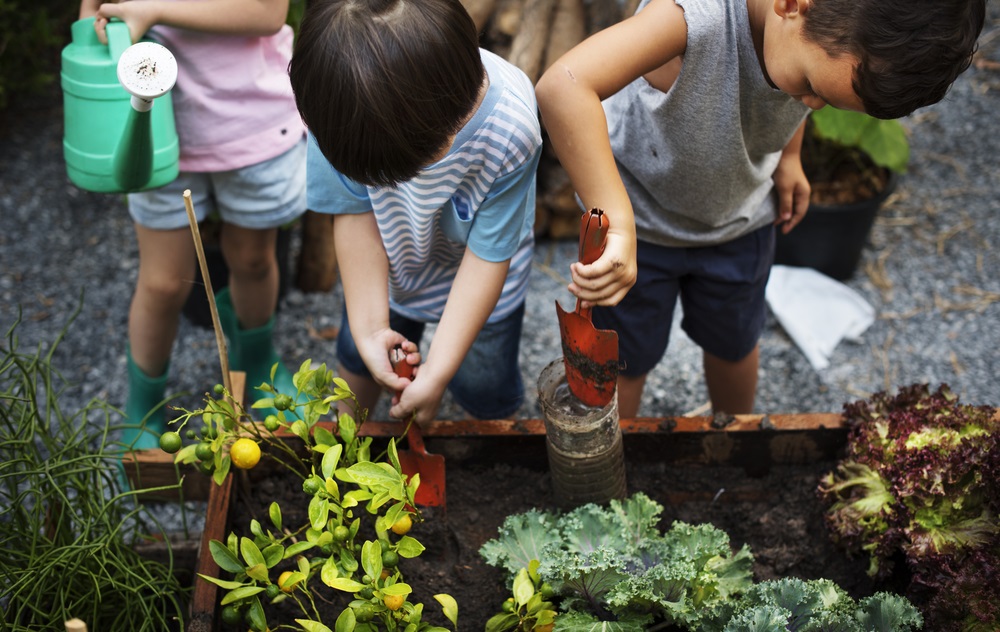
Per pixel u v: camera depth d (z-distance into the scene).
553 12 2.59
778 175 1.81
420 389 1.45
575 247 2.88
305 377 1.42
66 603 1.50
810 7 1.18
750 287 1.85
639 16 1.37
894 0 1.11
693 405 2.42
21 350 2.46
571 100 1.33
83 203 2.93
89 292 2.65
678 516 1.60
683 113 1.48
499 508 1.59
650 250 1.77
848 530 1.45
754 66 1.40
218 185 1.96
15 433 1.62
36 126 3.18
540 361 2.51
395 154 1.16
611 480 1.47
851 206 2.59
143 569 1.49
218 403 1.40
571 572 1.33
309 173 1.46
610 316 1.84
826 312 2.64
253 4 1.72
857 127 2.59
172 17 1.67
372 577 1.24
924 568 1.38
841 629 1.29
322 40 1.14
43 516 1.61
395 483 1.31
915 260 2.84
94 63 1.59
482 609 1.45
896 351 2.57
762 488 1.64
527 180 1.38
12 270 2.70
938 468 1.40
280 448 1.57
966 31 1.14
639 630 1.32
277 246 2.46
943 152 3.20
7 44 2.86
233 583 1.29
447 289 1.73
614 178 1.35
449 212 1.48
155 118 1.67
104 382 2.40
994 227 2.93
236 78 1.82
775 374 2.51
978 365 2.53
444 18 1.16
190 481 1.68
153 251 1.95
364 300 1.53
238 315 2.21
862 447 1.52
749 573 1.43
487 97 1.30
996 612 1.29
